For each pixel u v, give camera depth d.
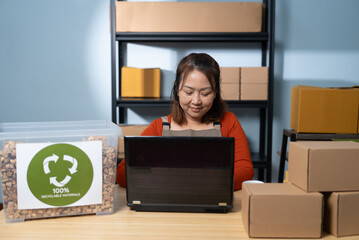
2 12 2.69
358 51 2.76
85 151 0.94
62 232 0.86
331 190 0.85
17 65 2.74
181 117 1.63
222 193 0.97
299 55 2.75
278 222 0.84
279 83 2.77
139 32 2.38
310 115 1.99
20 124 1.01
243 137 1.61
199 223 0.92
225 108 1.68
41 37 2.72
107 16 2.70
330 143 0.93
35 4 2.69
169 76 2.75
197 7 2.37
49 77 2.76
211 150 0.96
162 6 2.37
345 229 0.85
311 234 0.84
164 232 0.86
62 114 2.79
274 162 2.83
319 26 2.73
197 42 2.73
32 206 0.92
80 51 2.73
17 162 0.91
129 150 0.97
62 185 0.94
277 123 2.80
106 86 2.76
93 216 0.97
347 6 2.72
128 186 0.99
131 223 0.92
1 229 0.88
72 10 2.70
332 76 2.77
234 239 0.83
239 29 2.38
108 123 1.08
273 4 2.35
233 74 2.40
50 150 0.92
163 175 0.98
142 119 2.79
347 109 1.98
